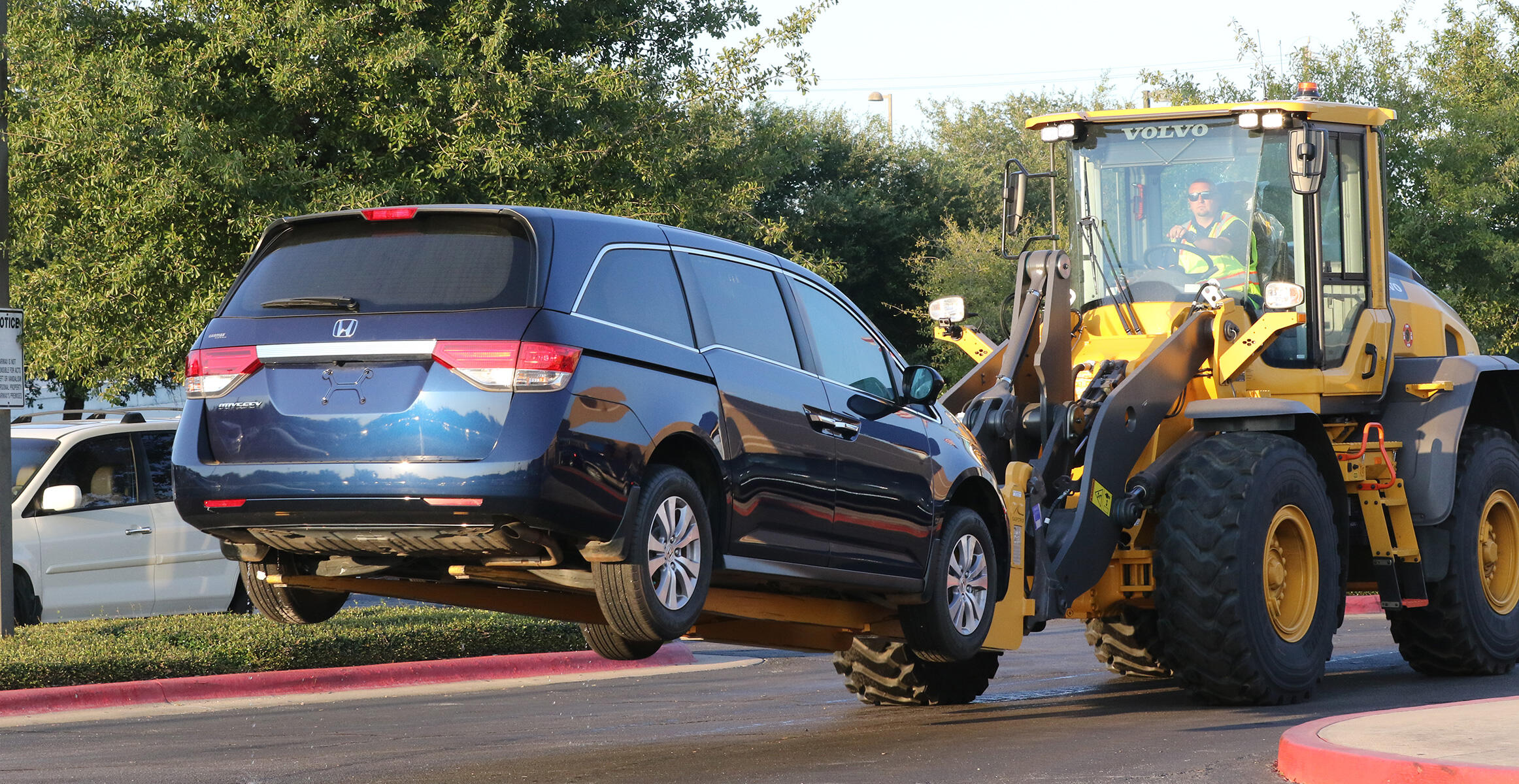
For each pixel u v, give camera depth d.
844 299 19.19
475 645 29.05
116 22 34.94
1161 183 23.55
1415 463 24.64
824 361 18.20
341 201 33.81
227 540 15.71
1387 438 25.09
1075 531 20.72
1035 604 20.41
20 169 33.75
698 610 15.34
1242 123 23.08
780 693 25.03
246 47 34.41
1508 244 59.56
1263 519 20.91
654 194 37.69
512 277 14.62
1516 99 63.78
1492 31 69.62
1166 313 23.09
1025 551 20.56
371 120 35.22
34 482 30.94
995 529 20.44
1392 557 24.27
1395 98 61.84
